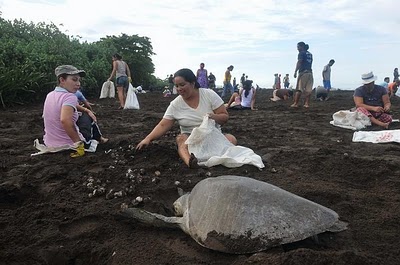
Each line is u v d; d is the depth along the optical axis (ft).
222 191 9.32
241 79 101.45
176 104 16.51
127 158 16.26
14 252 9.07
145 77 102.94
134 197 12.32
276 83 101.19
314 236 8.96
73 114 16.99
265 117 34.42
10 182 13.65
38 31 63.46
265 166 15.71
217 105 16.51
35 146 17.92
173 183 13.43
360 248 9.02
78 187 13.21
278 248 8.36
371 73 26.23
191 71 16.08
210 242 8.74
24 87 42.93
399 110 40.68
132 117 32.30
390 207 11.49
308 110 40.96
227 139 16.37
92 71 62.39
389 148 19.22
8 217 10.93
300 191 12.46
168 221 10.02
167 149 17.16
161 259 8.75
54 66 50.78
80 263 9.18
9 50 46.78
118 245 9.39
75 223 10.69
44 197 12.55
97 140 19.24
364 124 26.25
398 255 8.72
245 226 8.55
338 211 11.10
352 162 16.12
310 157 16.79
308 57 42.52
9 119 29.86
